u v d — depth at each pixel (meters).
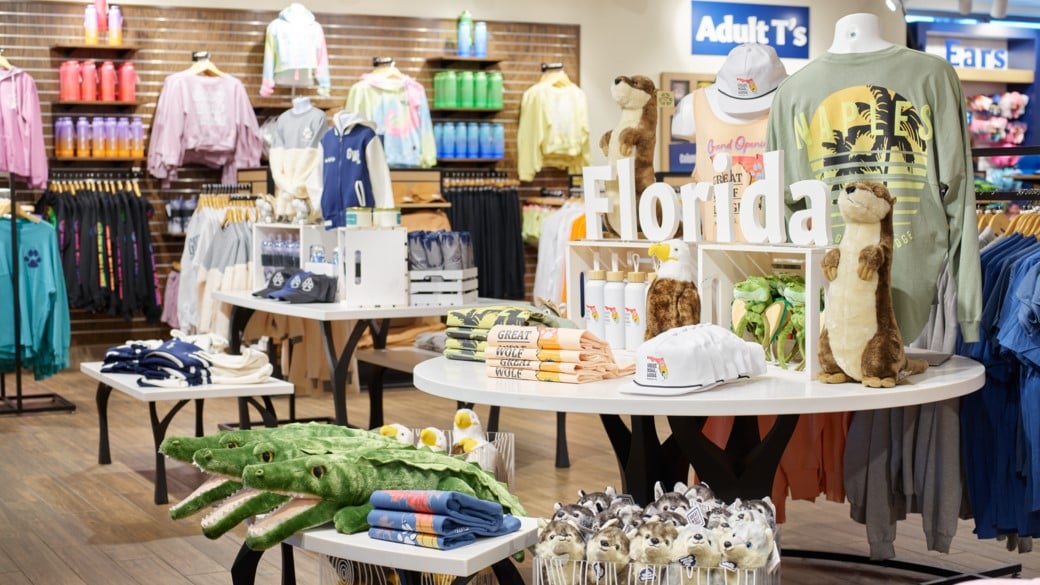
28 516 5.36
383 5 11.29
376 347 6.71
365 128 6.72
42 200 9.85
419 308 5.96
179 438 3.08
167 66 10.55
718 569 2.83
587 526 2.98
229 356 5.65
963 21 13.70
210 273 8.59
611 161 4.45
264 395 5.63
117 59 10.42
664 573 2.86
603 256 4.21
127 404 8.34
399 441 3.32
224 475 2.98
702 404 3.06
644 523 2.87
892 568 4.43
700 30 12.55
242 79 10.79
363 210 6.13
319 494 2.88
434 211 9.71
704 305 3.71
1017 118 14.09
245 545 3.02
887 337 3.27
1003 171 13.73
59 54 10.20
